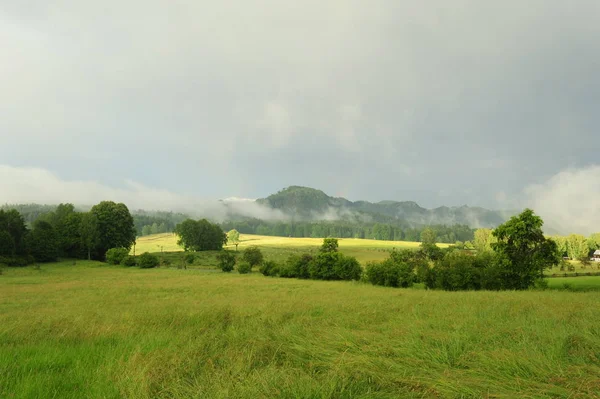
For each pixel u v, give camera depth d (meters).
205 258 112.31
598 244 151.75
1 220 75.31
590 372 6.73
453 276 41.69
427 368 7.26
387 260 49.91
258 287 36.47
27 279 46.66
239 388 5.96
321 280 59.75
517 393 5.82
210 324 13.30
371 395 5.89
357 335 10.15
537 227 42.03
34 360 8.44
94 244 92.69
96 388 6.54
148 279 48.66
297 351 8.73
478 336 9.90
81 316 15.09
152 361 7.66
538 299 21.00
